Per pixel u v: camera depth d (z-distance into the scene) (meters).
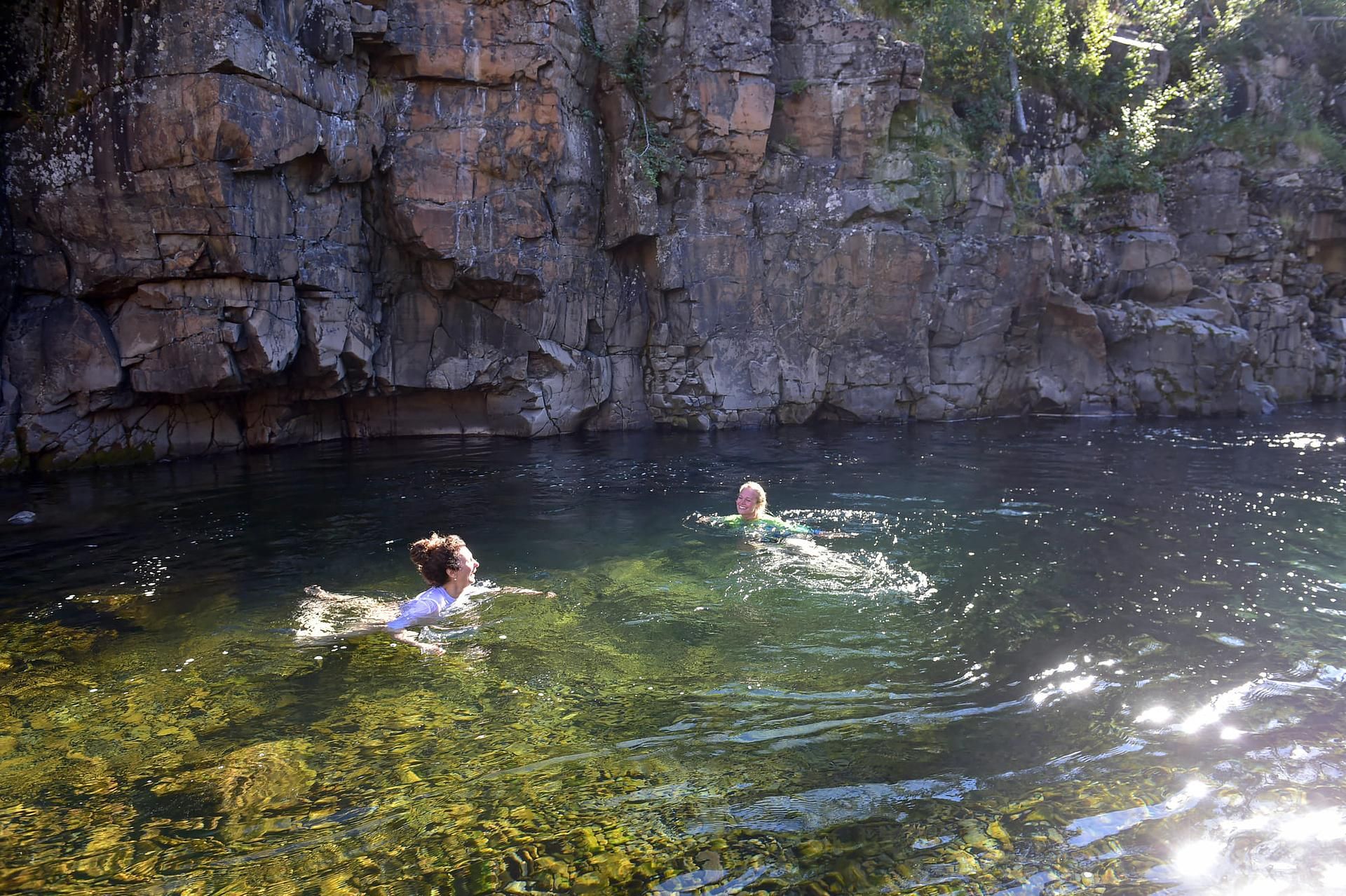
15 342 11.47
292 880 3.11
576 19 14.29
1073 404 17.92
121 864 3.20
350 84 12.74
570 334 15.20
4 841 3.35
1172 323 18.02
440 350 14.52
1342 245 21.38
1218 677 4.77
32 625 5.76
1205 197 20.70
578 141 14.74
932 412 16.91
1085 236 20.06
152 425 12.52
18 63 11.22
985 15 19.80
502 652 5.23
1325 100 23.75
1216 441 14.03
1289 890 3.03
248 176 11.36
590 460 12.34
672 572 6.82
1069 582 6.52
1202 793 3.62
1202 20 23.75
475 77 13.49
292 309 12.38
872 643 5.34
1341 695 4.52
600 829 3.41
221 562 7.22
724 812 3.53
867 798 3.63
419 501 9.56
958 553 7.32
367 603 6.14
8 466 11.30
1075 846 3.28
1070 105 21.22
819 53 16.36
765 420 16.17
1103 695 4.56
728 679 4.83
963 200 17.06
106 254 11.47
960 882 3.09
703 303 15.84
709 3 15.25
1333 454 12.64
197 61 10.71
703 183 15.77
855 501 9.44
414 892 3.05
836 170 16.45
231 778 3.81
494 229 13.93
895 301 16.44
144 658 5.19
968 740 4.11
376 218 13.84
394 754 4.02
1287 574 6.68
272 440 13.66
